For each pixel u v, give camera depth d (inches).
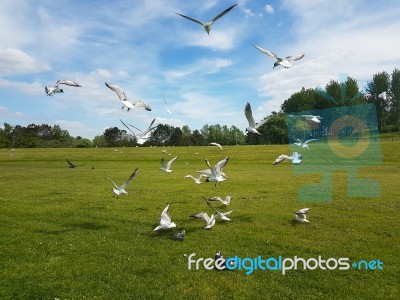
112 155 2955.2
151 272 515.2
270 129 4183.1
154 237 665.6
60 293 456.1
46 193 1142.3
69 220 789.9
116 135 4970.5
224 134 5236.2
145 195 1101.1
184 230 687.7
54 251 598.9
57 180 1509.6
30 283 482.6
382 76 5246.1
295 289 461.1
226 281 484.7
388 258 552.4
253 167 2080.5
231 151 2874.0
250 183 1350.9
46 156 2989.7
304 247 601.0
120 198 1049.5
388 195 1053.2
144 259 561.0
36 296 449.1
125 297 445.4
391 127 4928.6
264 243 626.8
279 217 804.0
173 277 497.0
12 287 471.2
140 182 1416.1
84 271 519.5
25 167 2241.6
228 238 653.9
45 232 700.7
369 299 432.1
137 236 672.4
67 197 1066.7
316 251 583.5
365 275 496.1
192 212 862.5
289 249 596.1
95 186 1309.1
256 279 490.9
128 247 612.4
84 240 651.5
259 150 2810.0
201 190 1192.8
